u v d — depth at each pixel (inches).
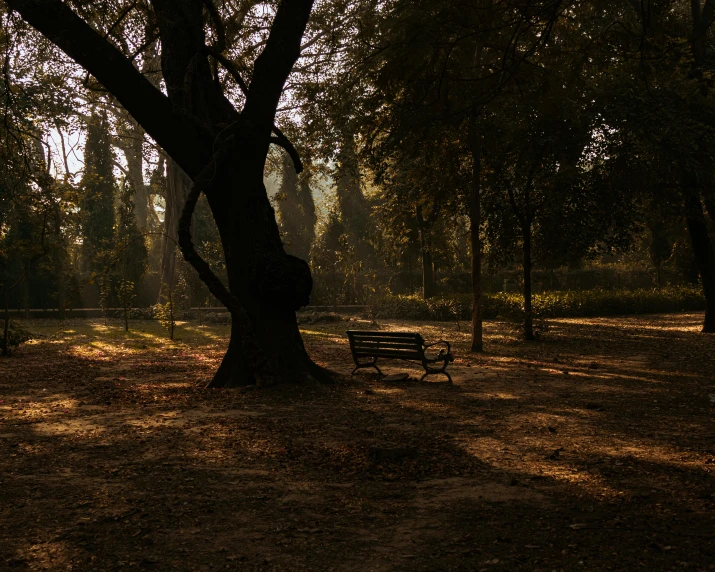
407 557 155.4
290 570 149.2
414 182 745.6
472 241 671.8
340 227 1567.4
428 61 337.1
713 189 770.2
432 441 276.1
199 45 437.1
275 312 428.8
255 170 430.9
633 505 190.5
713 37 788.6
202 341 855.1
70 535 171.3
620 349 679.7
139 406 369.1
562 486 210.7
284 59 431.5
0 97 598.9
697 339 768.3
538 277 1445.6
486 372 510.9
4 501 200.5
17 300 1418.6
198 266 396.2
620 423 314.3
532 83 395.2
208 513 187.9
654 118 632.4
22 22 481.1
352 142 627.5
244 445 270.7
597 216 711.1
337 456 251.0
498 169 684.7
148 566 151.9
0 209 1050.7
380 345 475.5
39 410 362.3
